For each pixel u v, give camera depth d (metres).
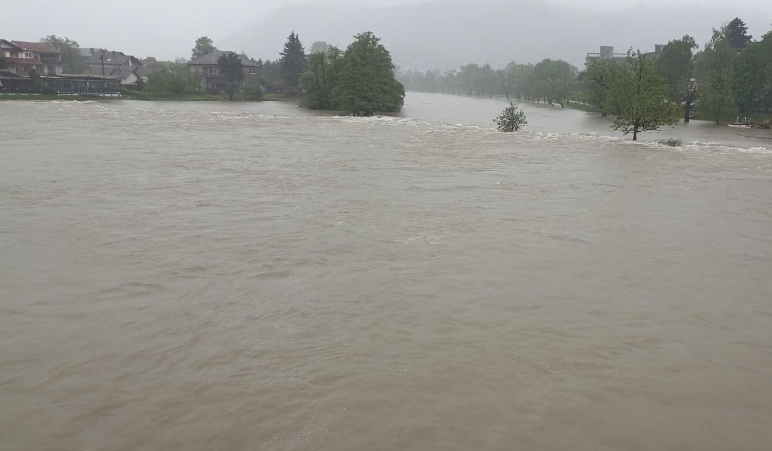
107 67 131.50
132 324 7.85
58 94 87.19
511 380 6.54
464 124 51.25
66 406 5.95
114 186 17.64
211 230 12.62
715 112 63.62
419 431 5.57
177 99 95.06
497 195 17.30
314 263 10.42
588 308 8.62
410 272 10.02
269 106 83.19
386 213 14.52
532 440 5.49
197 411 5.86
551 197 17.19
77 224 13.01
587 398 6.22
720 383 6.60
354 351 7.12
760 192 19.00
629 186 19.56
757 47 66.81
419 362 6.89
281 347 7.21
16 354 7.02
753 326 8.14
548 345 7.41
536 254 11.23
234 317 8.08
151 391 6.22
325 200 16.08
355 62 63.84
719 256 11.45
